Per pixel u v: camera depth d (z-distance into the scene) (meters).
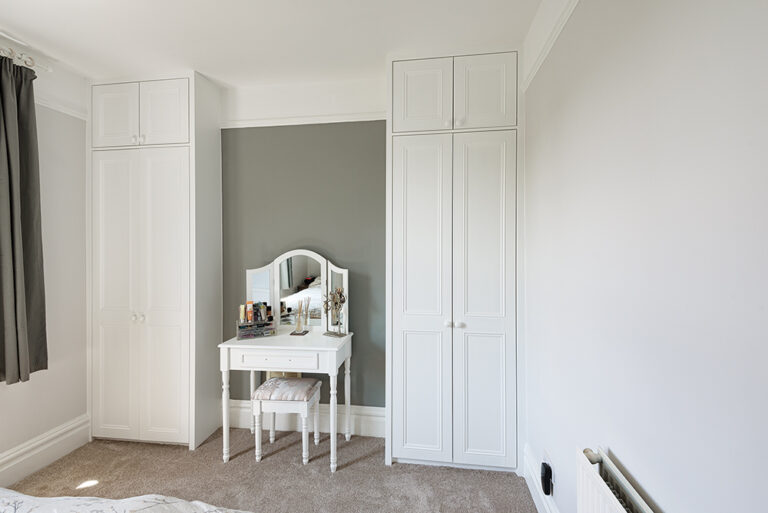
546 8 1.73
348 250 2.77
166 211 2.56
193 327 2.54
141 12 1.89
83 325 2.60
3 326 2.01
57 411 2.42
